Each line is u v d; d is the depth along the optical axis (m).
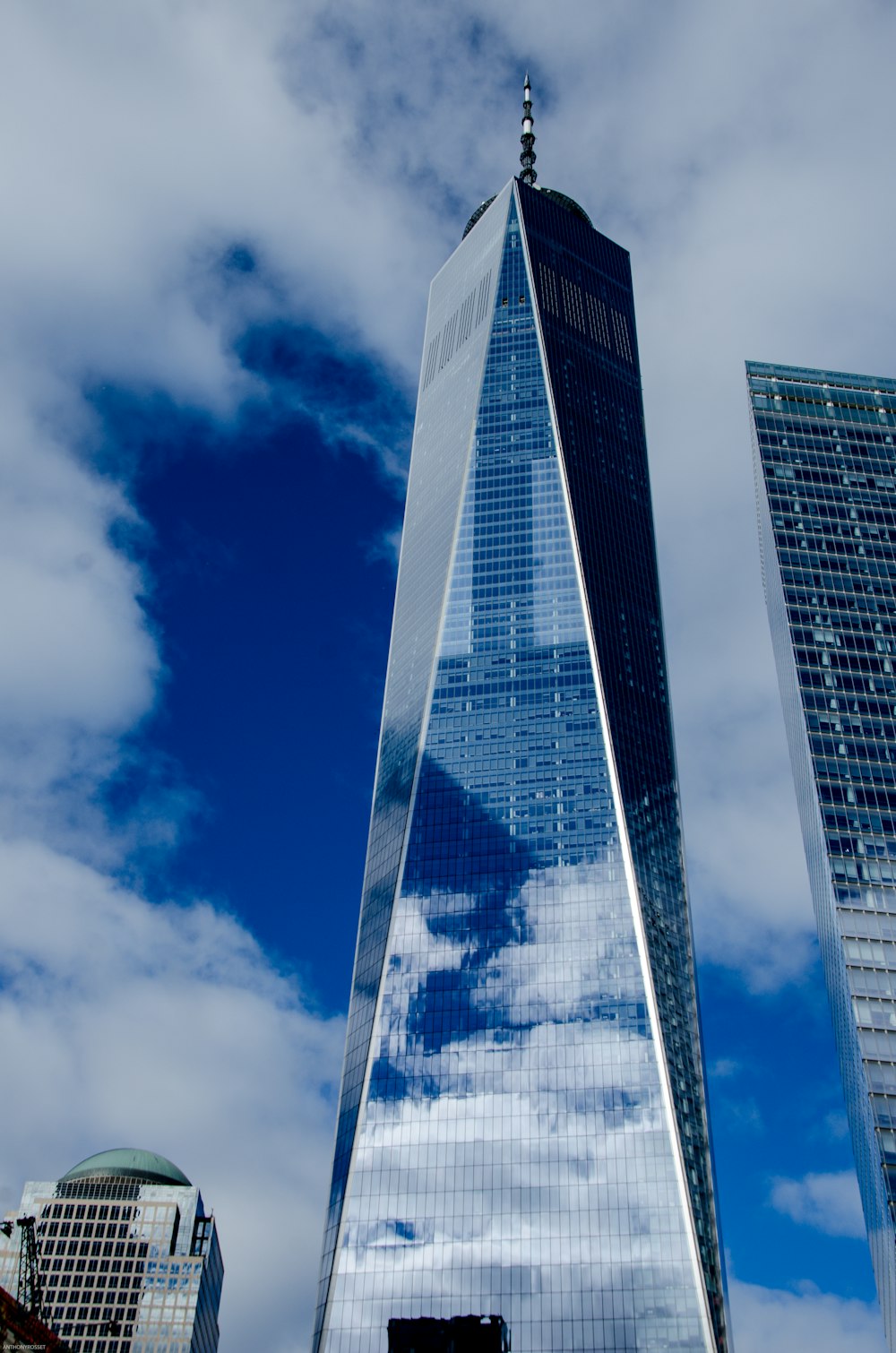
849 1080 193.00
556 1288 198.75
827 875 197.25
